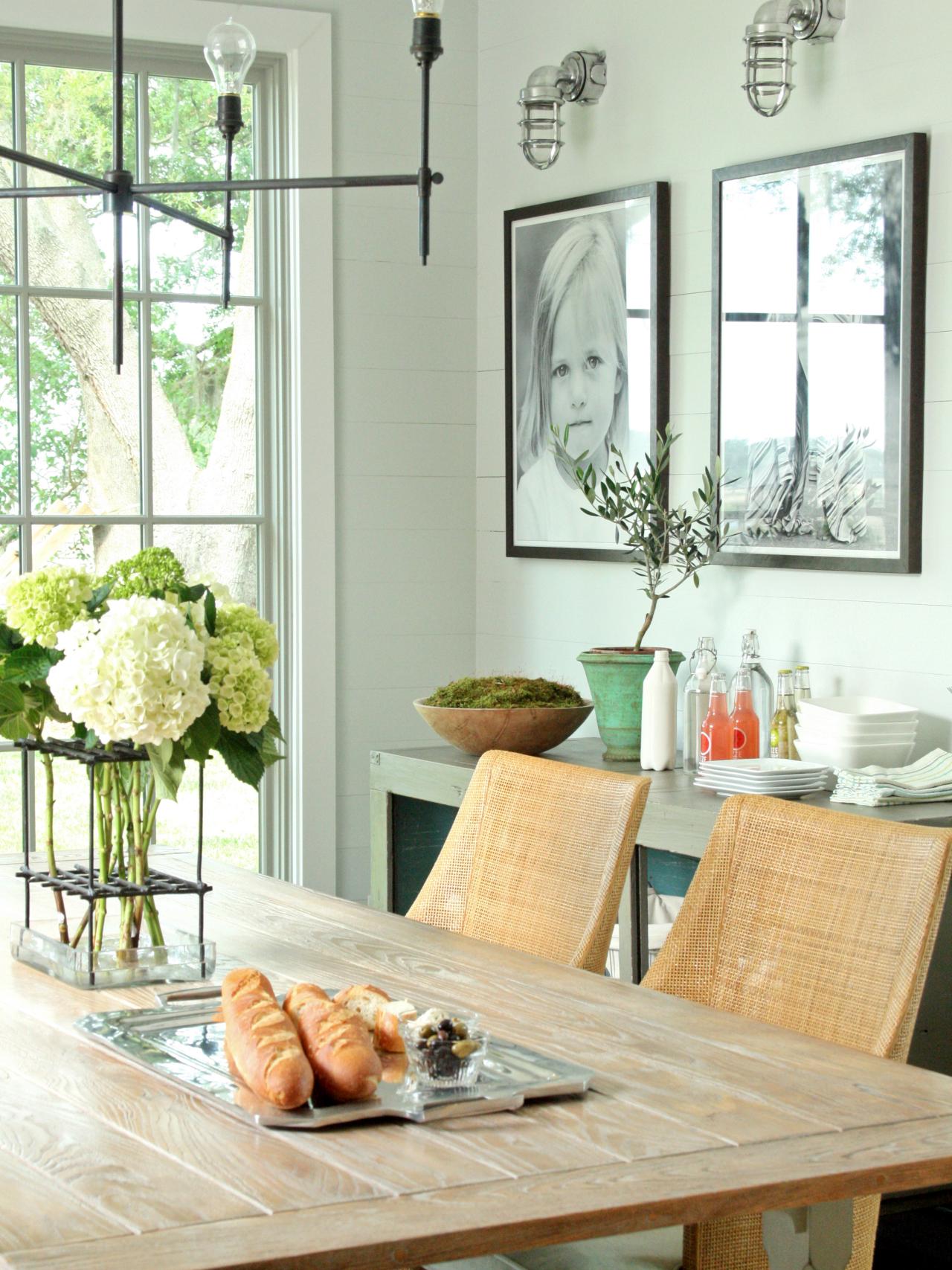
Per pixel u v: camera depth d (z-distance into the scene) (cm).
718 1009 187
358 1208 121
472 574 459
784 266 353
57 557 411
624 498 384
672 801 310
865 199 333
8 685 193
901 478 326
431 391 451
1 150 200
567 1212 120
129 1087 152
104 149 412
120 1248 113
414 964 201
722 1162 131
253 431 434
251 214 431
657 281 388
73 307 411
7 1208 121
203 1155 133
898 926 188
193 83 421
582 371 414
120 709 178
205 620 196
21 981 193
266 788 439
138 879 192
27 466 406
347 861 445
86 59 409
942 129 320
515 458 439
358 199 438
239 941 213
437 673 455
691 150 382
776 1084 153
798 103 352
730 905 209
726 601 377
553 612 433
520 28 436
